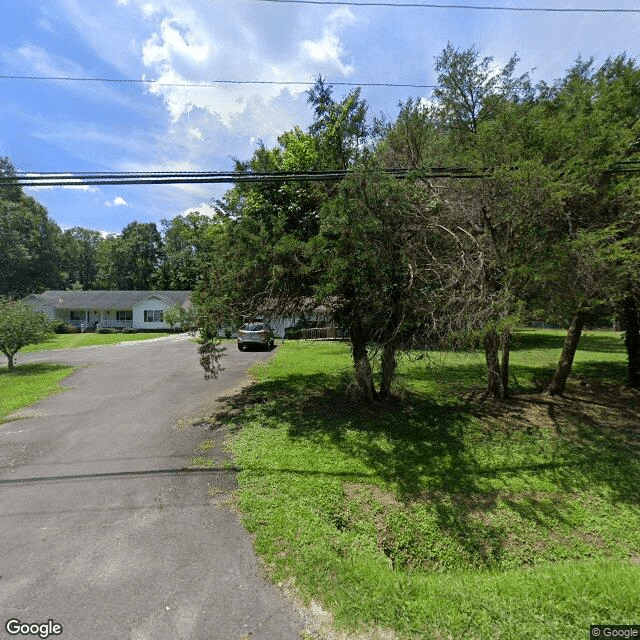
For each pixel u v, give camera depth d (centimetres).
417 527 432
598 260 554
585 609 284
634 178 634
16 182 580
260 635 266
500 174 582
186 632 269
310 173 608
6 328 1351
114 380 1141
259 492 464
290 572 329
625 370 1205
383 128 898
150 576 324
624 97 760
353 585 315
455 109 1232
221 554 353
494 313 537
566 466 564
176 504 437
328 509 441
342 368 1247
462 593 306
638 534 435
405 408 803
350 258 617
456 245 633
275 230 725
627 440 653
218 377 1166
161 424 713
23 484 483
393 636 264
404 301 623
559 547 416
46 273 4225
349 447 602
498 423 723
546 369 1223
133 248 5891
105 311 4191
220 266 775
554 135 639
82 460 554
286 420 728
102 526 395
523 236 610
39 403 875
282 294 749
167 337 3088
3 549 359
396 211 619
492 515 457
